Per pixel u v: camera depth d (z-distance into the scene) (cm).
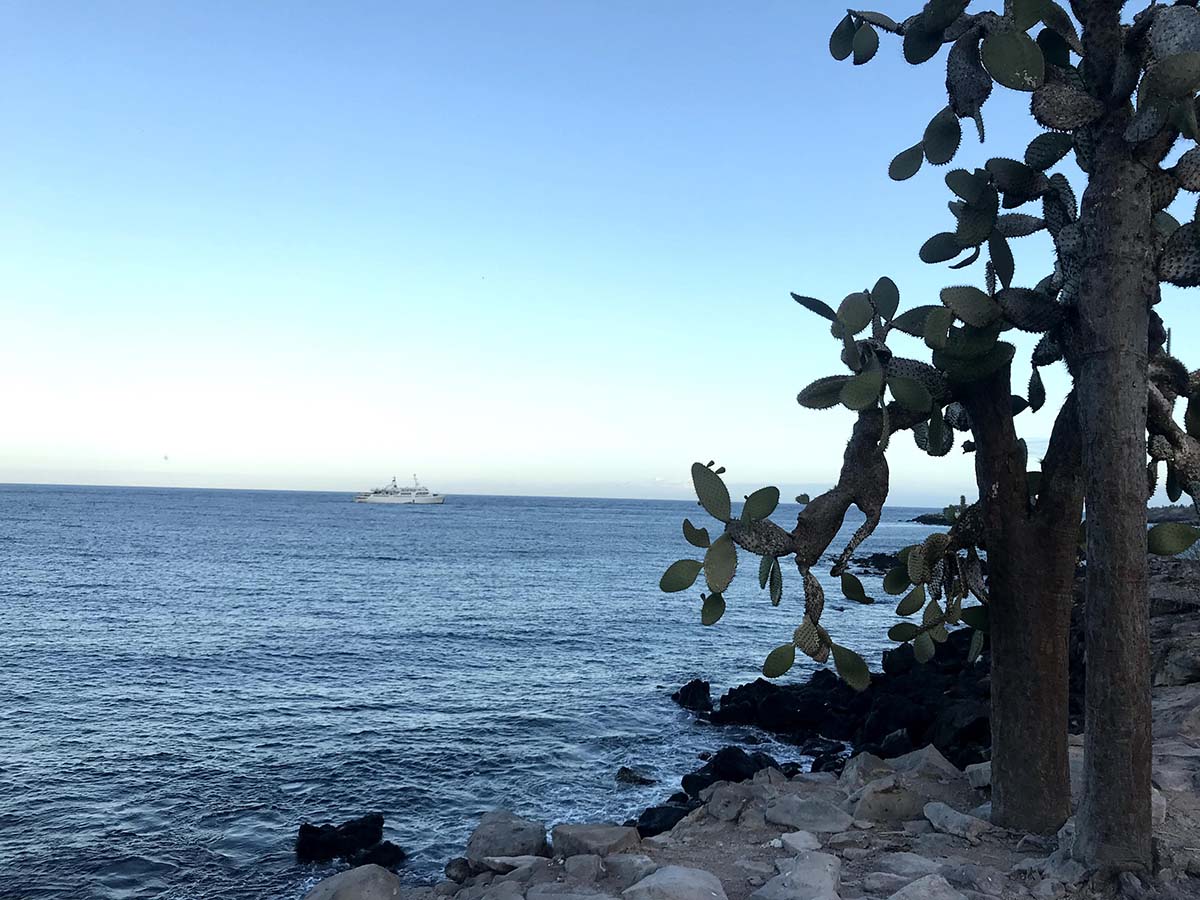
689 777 1138
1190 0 366
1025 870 406
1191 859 400
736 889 423
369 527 10988
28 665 2173
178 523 10656
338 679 2112
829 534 414
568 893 421
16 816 1142
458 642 2700
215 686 2002
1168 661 897
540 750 1466
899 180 453
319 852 1019
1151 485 461
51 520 10344
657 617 3372
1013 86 378
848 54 478
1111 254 387
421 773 1344
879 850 459
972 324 409
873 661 2419
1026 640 457
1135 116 363
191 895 921
